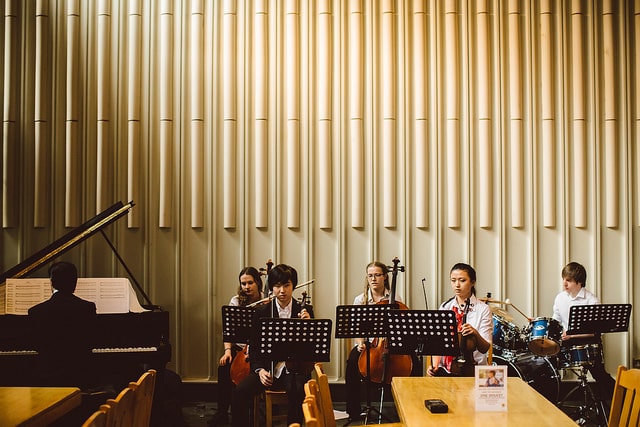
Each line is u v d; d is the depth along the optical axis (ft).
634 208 20.66
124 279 17.52
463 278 15.90
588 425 17.31
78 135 20.76
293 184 20.59
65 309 14.57
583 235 20.67
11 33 20.74
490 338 15.58
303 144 20.80
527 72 20.79
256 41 20.80
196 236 20.67
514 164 20.63
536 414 9.65
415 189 20.72
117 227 20.58
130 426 8.46
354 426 17.16
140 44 20.81
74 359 14.58
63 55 20.81
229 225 20.56
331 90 20.84
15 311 16.39
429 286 20.53
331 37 20.93
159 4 20.94
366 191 20.72
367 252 20.61
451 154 20.61
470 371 14.76
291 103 20.67
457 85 20.70
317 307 20.51
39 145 20.56
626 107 20.68
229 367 17.95
